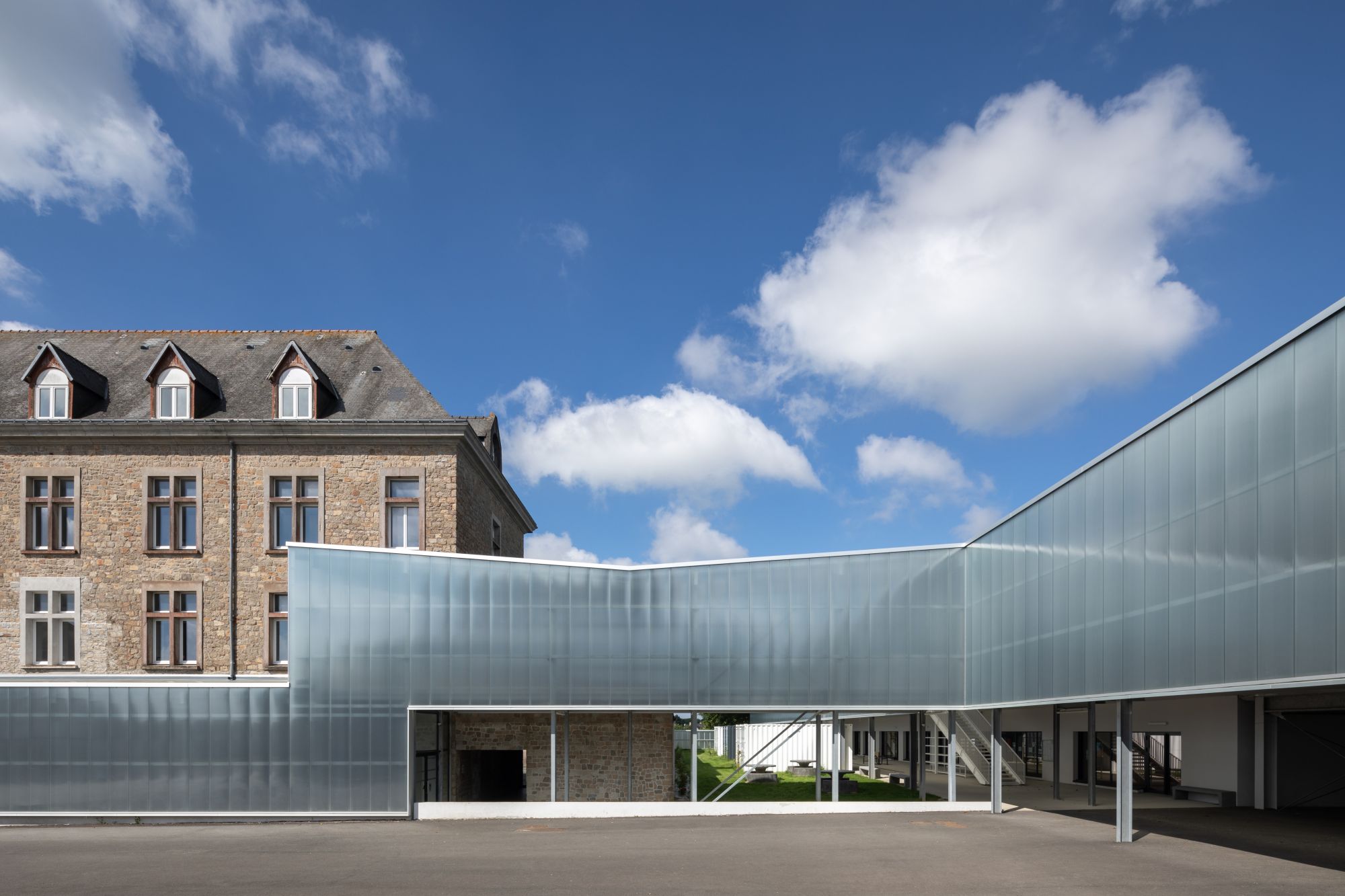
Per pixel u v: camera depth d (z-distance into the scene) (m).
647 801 20.31
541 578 20.05
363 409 23.67
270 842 16.25
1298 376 10.24
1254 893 11.28
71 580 22.12
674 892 11.69
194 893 11.99
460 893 11.78
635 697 19.88
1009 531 18.62
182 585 22.12
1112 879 12.22
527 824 18.19
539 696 19.73
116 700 19.25
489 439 26.92
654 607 20.17
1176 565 12.73
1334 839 15.60
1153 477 13.38
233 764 19.12
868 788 25.77
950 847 14.98
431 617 19.81
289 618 19.67
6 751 19.08
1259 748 20.19
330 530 22.33
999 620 18.94
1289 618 10.27
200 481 22.48
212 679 20.25
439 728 21.33
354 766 19.20
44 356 23.11
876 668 20.33
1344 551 9.36
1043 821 18.14
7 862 14.49
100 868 13.86
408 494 22.67
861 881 12.24
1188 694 12.30
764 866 13.36
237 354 25.80
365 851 15.05
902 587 20.61
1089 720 21.00
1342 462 9.43
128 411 23.52
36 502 22.41
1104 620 14.77
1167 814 19.11
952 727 20.62
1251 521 11.04
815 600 20.44
